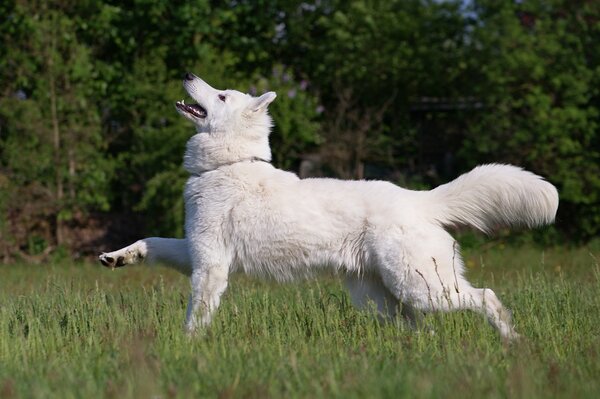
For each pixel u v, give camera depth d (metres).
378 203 6.97
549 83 18.92
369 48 20.20
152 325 6.78
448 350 5.95
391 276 6.86
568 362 5.83
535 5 19.34
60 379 5.24
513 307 7.96
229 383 5.08
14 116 17.67
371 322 6.76
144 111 18.81
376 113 20.36
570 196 18.17
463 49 19.62
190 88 7.70
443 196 7.12
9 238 17.64
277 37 21.30
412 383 4.92
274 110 18.39
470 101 19.86
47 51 17.89
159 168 17.92
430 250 6.84
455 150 20.77
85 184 18.05
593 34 19.09
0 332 6.36
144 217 19.19
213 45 20.44
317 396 4.77
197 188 7.43
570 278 10.91
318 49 20.66
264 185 7.21
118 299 8.47
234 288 8.81
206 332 6.55
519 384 4.93
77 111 18.31
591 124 18.47
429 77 20.25
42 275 13.56
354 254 7.02
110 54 20.02
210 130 7.57
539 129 18.05
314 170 19.98
